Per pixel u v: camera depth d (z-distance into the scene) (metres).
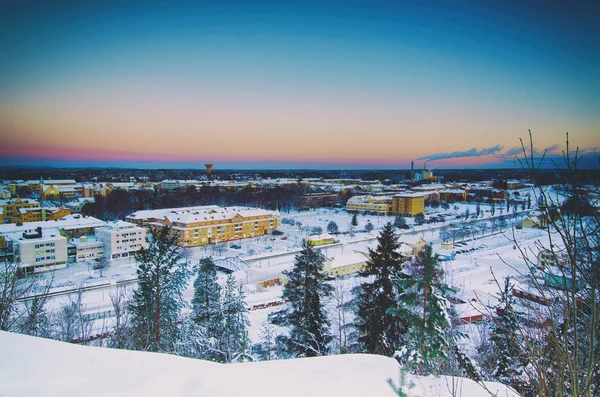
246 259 63.75
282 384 7.02
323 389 7.12
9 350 6.61
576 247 4.45
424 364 11.98
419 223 100.12
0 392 5.12
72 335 21.59
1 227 64.31
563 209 4.58
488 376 13.48
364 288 20.11
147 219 84.94
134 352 7.23
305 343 19.88
